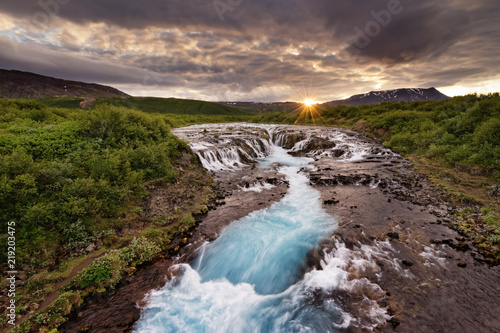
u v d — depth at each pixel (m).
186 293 6.83
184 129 33.62
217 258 8.27
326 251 8.09
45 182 9.06
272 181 15.25
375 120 31.05
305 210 11.34
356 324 5.50
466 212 10.20
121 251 8.02
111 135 13.78
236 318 6.01
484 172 13.15
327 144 24.70
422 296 6.10
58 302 6.05
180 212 10.89
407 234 8.90
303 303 6.29
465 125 18.14
